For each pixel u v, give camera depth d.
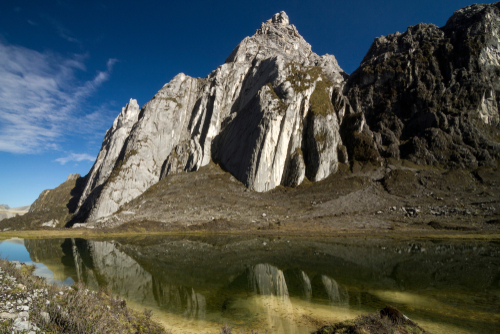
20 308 8.98
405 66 94.81
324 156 84.75
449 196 60.97
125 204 84.44
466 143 74.25
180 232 61.91
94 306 11.69
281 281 22.78
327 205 67.38
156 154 102.88
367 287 20.48
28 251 41.03
